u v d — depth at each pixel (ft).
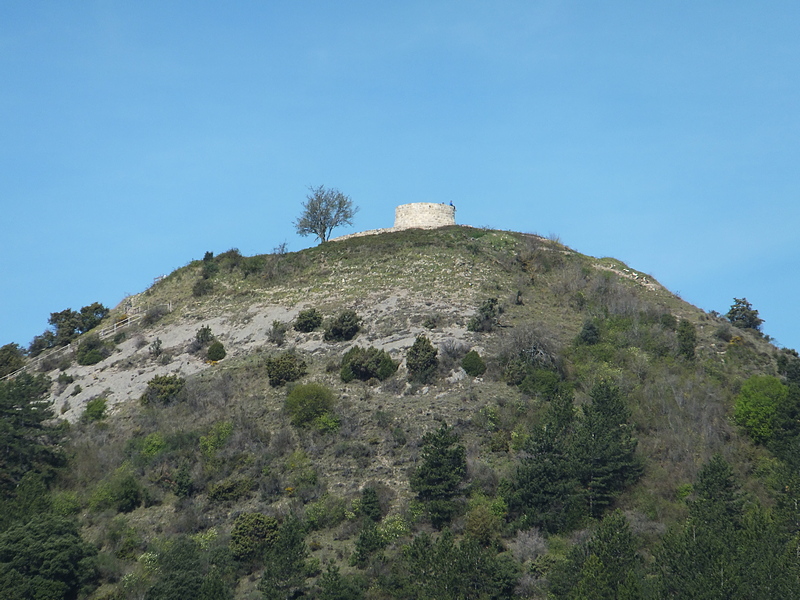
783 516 238.68
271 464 281.54
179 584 229.45
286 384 326.85
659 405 301.02
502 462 271.08
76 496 279.08
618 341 347.56
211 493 269.23
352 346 353.51
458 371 322.55
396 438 283.79
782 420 288.10
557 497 249.34
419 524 248.93
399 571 227.20
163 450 293.84
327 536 250.57
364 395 314.55
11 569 234.79
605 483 255.91
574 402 302.04
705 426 291.17
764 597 205.26
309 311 380.37
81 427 327.47
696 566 214.07
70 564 240.53
